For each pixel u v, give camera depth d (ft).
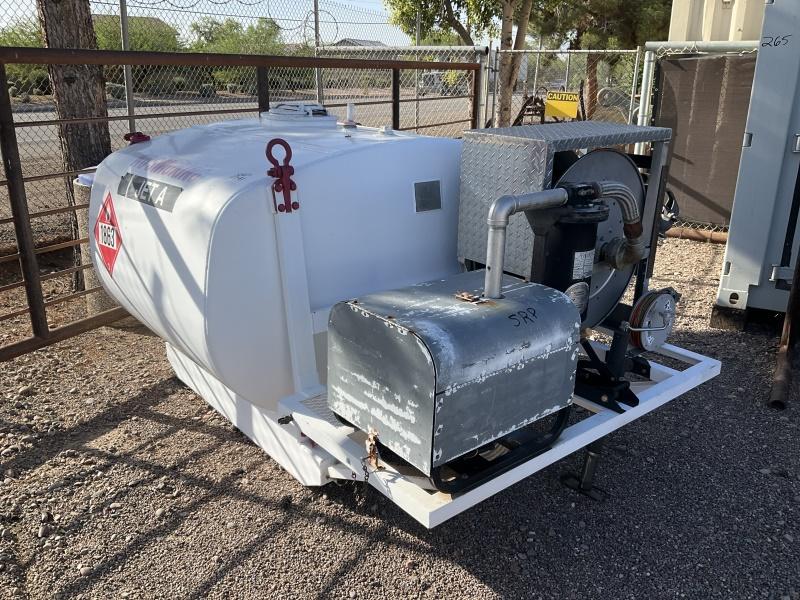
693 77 23.62
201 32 30.01
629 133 9.62
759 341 15.55
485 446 7.75
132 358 14.37
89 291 14.58
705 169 24.22
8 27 22.44
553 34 62.03
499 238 7.35
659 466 10.67
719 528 9.23
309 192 9.07
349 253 9.66
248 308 8.84
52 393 12.71
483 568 8.39
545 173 8.82
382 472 7.53
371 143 10.08
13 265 19.77
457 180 10.78
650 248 10.60
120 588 7.98
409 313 7.02
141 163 10.74
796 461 10.85
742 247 15.49
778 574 8.38
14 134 12.04
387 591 8.00
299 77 37.83
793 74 14.07
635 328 9.21
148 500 9.59
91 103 17.39
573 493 9.91
